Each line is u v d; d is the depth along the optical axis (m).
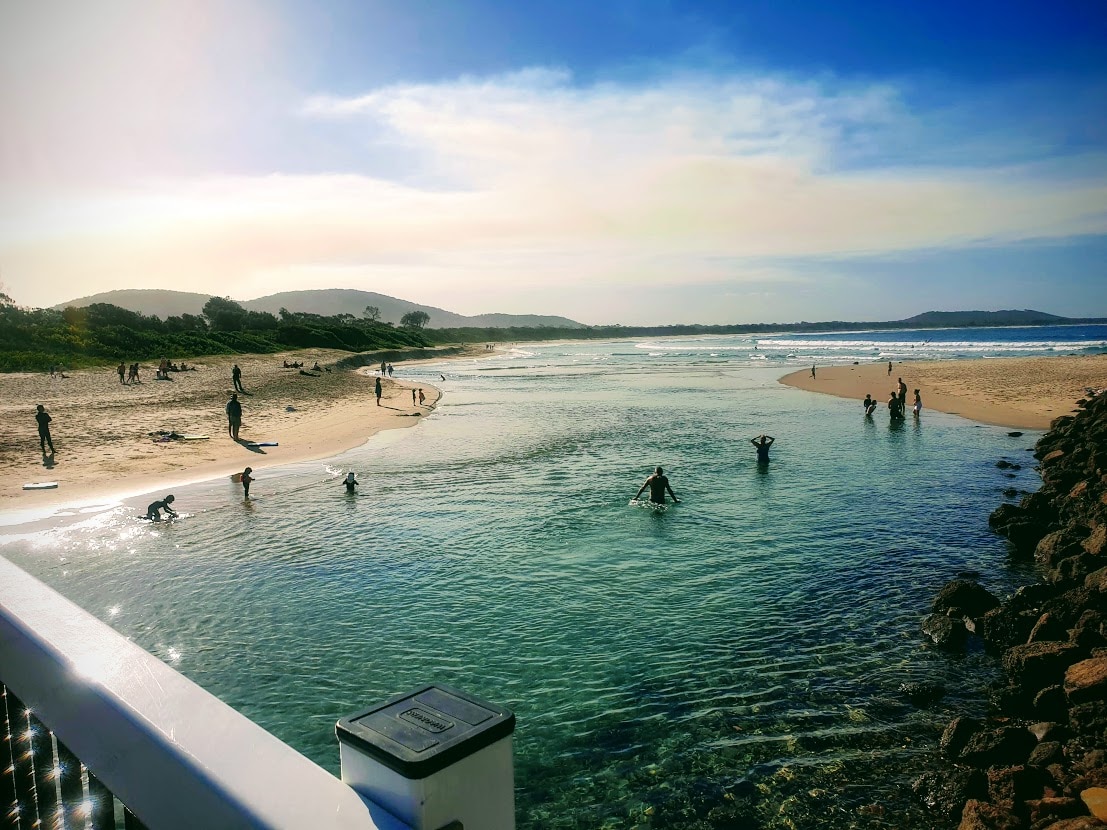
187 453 28.83
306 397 50.72
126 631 11.96
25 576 1.96
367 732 1.10
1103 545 12.59
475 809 1.10
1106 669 8.30
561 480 23.78
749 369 86.12
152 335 82.56
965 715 9.16
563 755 8.59
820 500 20.67
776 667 10.62
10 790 1.67
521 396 56.19
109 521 18.81
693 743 8.77
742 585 13.94
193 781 1.07
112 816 1.41
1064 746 7.59
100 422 35.25
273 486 23.17
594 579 14.34
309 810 0.98
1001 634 10.85
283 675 10.45
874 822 7.30
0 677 1.65
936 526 17.94
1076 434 26.67
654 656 11.01
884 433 34.12
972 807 6.68
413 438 33.69
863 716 9.23
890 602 13.00
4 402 41.06
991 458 27.42
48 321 83.19
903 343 159.00
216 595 13.57
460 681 10.28
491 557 15.76
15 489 22.19
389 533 17.75
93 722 1.32
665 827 7.39
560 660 10.92
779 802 7.68
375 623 12.29
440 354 144.25
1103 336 195.50
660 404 48.59
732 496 21.20
